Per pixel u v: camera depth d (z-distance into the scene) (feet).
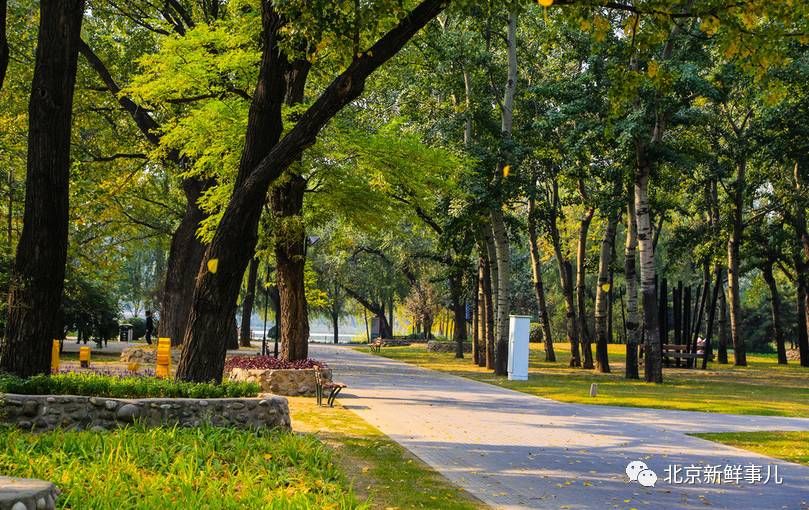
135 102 100.12
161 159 105.91
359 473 35.78
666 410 69.87
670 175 123.85
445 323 270.67
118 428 38.17
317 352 170.71
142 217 139.74
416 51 109.81
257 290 225.56
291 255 78.59
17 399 38.32
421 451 42.75
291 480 31.30
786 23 42.63
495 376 108.27
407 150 71.56
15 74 98.27
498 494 33.06
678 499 33.81
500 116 125.90
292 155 46.19
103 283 143.33
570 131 107.34
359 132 71.67
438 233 123.95
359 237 174.81
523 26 119.65
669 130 120.57
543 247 188.24
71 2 45.39
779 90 46.14
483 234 122.72
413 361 144.46
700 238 154.71
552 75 126.62
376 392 75.92
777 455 46.65
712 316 144.25
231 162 69.05
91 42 107.24
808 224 164.66
